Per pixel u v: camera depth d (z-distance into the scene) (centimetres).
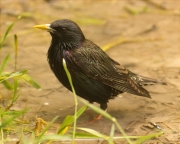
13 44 1652
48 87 1352
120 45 1683
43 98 1282
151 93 1324
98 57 1149
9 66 1480
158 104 1257
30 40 1705
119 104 1262
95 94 1153
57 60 1129
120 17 1927
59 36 1128
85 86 1136
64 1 2059
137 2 2073
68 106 1247
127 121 1162
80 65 1119
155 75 1439
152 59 1561
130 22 1878
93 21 1858
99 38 1730
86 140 1045
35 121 1140
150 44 1688
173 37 1744
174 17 1930
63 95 1309
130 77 1207
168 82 1389
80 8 2003
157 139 1067
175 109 1227
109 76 1155
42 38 1730
